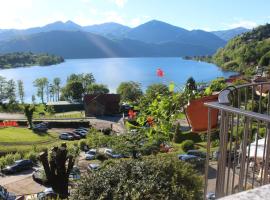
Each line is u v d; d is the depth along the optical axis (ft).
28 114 199.52
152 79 585.22
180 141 114.73
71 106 306.14
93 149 122.52
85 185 25.73
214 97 14.43
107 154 112.47
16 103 311.47
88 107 247.50
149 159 26.73
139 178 25.05
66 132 185.37
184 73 548.31
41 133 188.96
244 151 10.81
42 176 88.38
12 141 165.89
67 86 348.79
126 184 24.64
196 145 107.76
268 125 9.42
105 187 25.11
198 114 14.33
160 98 23.77
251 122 11.21
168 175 25.31
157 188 24.35
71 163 39.81
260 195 5.88
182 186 25.14
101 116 244.83
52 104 304.91
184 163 27.30
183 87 21.95
